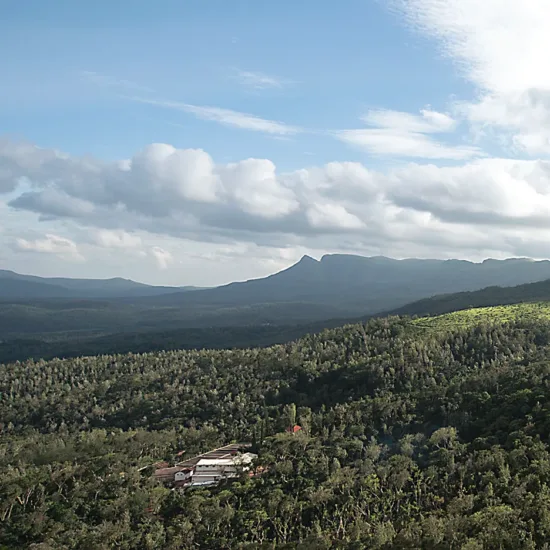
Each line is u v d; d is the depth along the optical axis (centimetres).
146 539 8244
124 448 12050
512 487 7675
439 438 9994
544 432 9081
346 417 12244
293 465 10056
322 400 14262
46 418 15788
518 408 10181
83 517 9238
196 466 10788
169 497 9525
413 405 12069
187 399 15725
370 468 9425
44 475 10256
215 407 14925
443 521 7238
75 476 10544
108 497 9669
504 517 6788
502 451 8744
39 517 9025
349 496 8588
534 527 6738
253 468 10225
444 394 12044
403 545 7006
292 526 8375
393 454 10131
